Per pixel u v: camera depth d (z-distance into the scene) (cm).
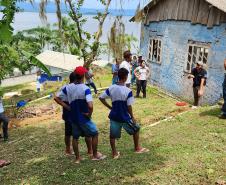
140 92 1596
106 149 786
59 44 3641
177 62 1525
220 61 1273
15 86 3106
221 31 1260
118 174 624
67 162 723
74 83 642
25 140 984
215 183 573
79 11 1115
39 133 1053
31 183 636
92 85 1538
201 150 725
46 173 678
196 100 1216
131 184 584
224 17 1241
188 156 691
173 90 1569
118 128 679
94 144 691
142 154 720
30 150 875
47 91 2136
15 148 910
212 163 650
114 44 1002
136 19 1022
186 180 588
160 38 1642
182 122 959
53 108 1438
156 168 642
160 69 1662
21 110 1434
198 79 1187
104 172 638
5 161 784
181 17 1473
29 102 1661
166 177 602
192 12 1402
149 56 1755
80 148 826
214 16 1287
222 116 952
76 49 3266
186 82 1473
